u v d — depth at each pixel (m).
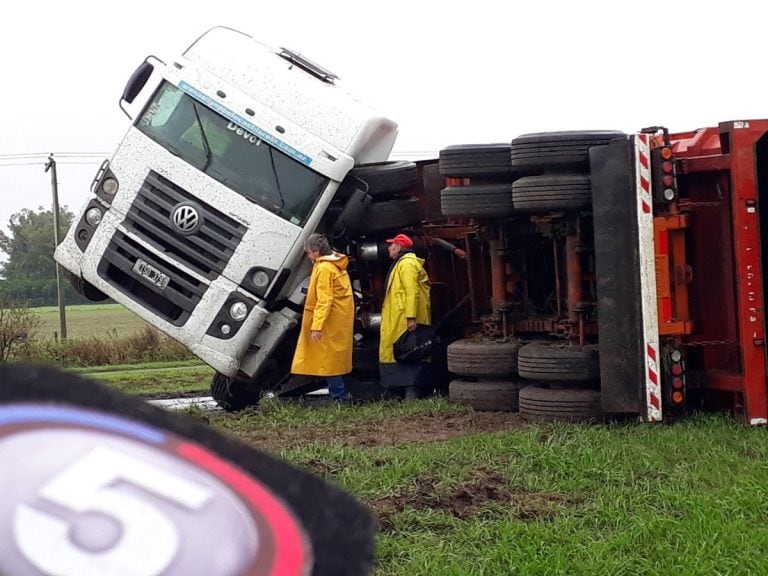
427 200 11.80
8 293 21.58
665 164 8.55
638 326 8.48
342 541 0.84
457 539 5.37
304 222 10.48
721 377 8.68
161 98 10.73
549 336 10.29
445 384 11.28
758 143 9.16
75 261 10.84
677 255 8.66
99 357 21.03
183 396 13.86
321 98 10.72
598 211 8.61
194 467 0.87
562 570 4.87
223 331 10.50
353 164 10.60
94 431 0.85
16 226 55.25
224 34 11.05
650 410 8.44
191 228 10.49
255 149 10.53
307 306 10.66
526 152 9.09
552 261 10.66
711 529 5.43
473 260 11.28
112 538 0.78
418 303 11.20
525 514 5.89
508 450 7.50
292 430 9.26
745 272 8.42
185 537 0.80
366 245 11.45
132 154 10.70
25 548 0.76
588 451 7.25
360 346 11.77
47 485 0.79
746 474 6.65
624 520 5.70
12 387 0.86
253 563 0.80
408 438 8.59
